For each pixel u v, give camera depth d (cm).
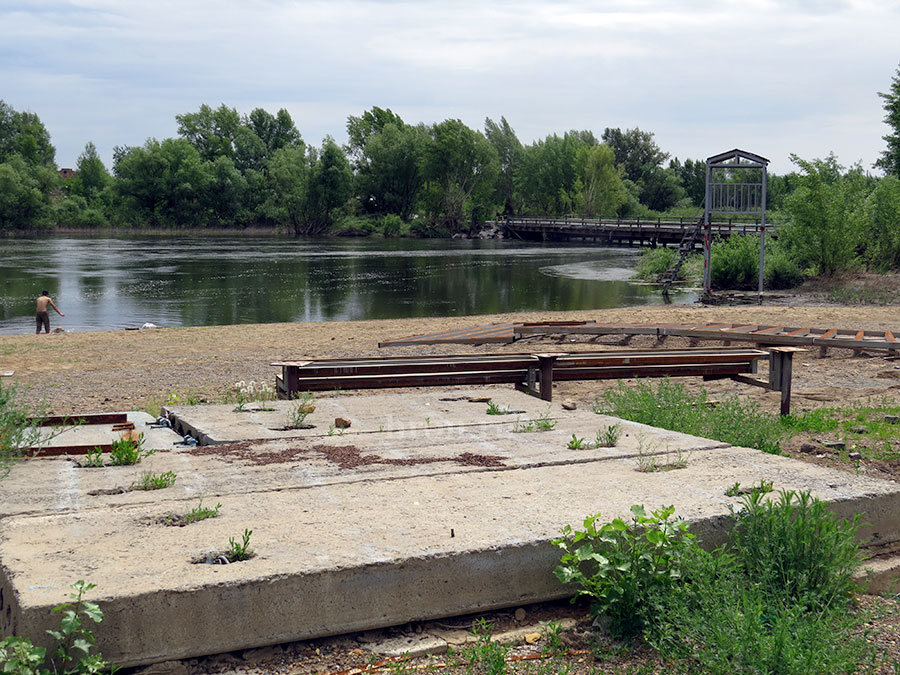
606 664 407
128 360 1608
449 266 5103
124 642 378
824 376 1332
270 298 3366
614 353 1082
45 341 1947
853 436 869
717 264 3706
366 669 397
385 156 11600
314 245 7819
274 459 646
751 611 394
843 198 3766
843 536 466
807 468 607
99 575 400
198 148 12744
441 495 541
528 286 3891
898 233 3925
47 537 456
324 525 479
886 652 414
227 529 471
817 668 375
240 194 11712
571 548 461
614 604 437
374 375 978
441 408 887
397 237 10325
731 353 1081
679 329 1594
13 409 735
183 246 7431
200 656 395
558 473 598
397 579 426
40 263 5144
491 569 446
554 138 11262
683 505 512
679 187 13025
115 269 4719
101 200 12594
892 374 1313
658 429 769
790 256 3881
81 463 637
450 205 10700
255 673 390
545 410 881
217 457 655
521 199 11612
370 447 691
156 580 393
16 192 10644
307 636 409
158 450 692
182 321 2695
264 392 1127
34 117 13638
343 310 2998
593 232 7706
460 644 422
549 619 453
